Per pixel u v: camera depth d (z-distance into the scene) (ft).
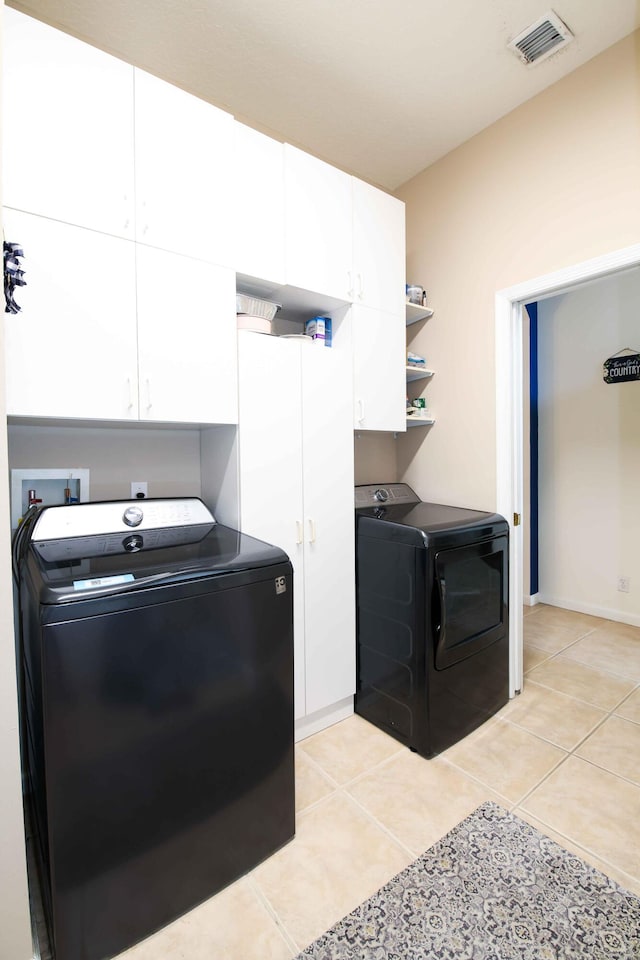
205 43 5.71
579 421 11.07
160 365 4.83
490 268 7.25
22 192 4.00
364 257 6.88
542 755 5.84
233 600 4.01
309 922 3.76
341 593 6.51
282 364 5.84
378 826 4.72
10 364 3.99
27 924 3.26
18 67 3.99
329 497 6.36
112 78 4.48
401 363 7.44
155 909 3.66
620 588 10.50
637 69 5.54
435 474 8.28
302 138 7.55
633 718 6.64
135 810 3.52
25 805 4.74
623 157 5.67
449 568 5.91
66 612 3.18
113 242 4.50
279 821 4.43
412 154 7.98
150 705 3.56
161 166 4.81
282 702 4.41
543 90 6.51
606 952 3.46
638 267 5.72
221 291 5.29
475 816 4.83
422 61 6.05
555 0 5.21
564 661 8.51
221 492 5.93
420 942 3.58
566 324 11.23
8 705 3.12
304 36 5.64
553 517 11.65
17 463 5.25
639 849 4.39
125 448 5.98
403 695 6.07
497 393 7.16
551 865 4.23
